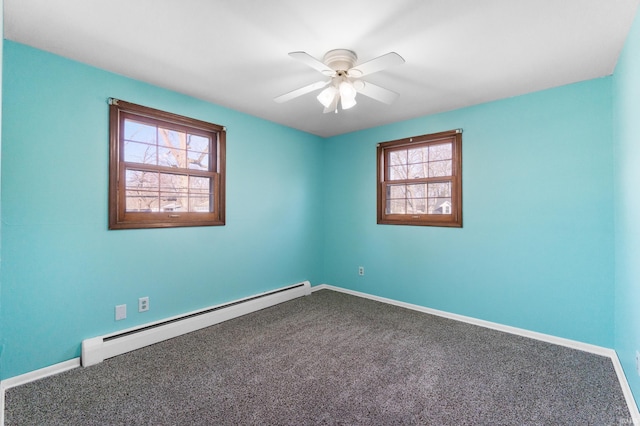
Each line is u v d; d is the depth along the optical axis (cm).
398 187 370
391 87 265
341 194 424
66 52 212
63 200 219
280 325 299
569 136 255
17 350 201
